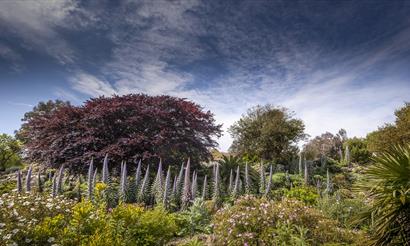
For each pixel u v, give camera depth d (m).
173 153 12.98
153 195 9.28
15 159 15.81
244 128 17.00
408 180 4.47
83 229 4.89
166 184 8.58
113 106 12.30
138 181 9.71
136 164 11.41
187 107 13.52
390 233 4.53
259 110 17.38
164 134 11.99
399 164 4.55
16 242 4.27
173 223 6.45
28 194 7.04
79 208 5.10
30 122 13.26
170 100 13.61
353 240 5.41
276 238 5.38
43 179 12.20
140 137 11.31
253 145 16.59
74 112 12.52
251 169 12.56
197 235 6.53
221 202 9.38
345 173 13.73
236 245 5.44
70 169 11.39
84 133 11.63
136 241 5.29
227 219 6.09
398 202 4.47
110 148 10.91
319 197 9.09
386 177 4.67
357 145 17.55
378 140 13.62
